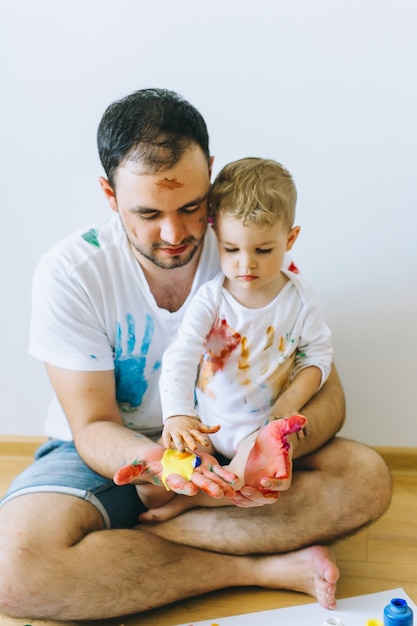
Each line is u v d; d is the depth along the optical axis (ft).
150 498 4.51
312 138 5.27
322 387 4.72
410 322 5.55
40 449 5.06
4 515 4.26
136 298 4.58
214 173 5.43
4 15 5.27
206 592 4.45
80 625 4.25
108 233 4.66
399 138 5.21
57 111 5.40
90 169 5.48
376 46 5.07
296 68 5.16
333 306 5.59
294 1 5.05
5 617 4.25
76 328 4.56
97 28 5.24
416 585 4.54
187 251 4.24
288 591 4.51
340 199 5.37
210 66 5.22
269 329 4.36
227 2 5.10
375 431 5.78
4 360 6.00
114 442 4.37
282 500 4.39
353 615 4.25
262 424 4.46
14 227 5.67
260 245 4.05
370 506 4.43
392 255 5.44
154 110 3.99
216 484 3.76
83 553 4.12
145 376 4.76
